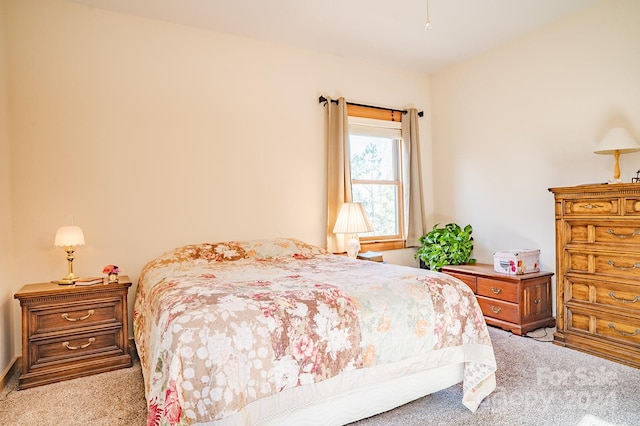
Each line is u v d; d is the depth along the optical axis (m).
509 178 3.60
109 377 2.32
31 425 1.78
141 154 2.94
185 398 1.26
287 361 1.43
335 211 3.70
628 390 2.01
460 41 3.52
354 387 1.59
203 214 3.17
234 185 3.30
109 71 2.85
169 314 1.45
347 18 3.05
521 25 3.23
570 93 3.10
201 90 3.17
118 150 2.86
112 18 2.86
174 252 2.80
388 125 4.11
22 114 2.58
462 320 1.89
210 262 2.77
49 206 2.65
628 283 2.36
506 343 2.77
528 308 3.02
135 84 2.93
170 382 1.25
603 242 2.49
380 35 3.37
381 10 2.92
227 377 1.29
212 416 1.25
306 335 1.49
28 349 2.20
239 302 1.51
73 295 2.34
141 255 2.94
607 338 2.46
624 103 2.77
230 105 3.29
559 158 3.19
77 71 2.74
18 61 2.57
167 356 1.31
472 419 1.76
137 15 2.94
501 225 3.69
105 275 2.79
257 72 3.41
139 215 2.93
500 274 3.14
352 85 3.90
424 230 4.28
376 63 4.04
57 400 2.02
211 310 1.43
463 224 4.07
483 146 3.84
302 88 3.63
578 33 3.03
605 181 2.89
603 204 2.48
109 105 2.84
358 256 3.58
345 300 1.66
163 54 3.04
